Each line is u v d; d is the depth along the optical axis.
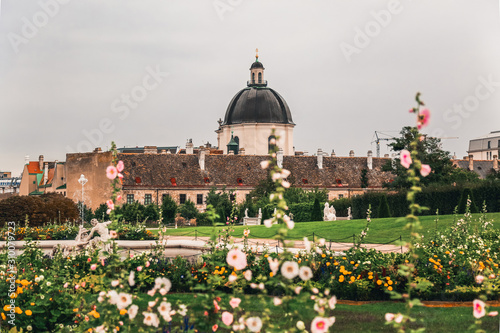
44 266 18.86
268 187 81.31
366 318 14.09
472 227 29.67
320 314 7.24
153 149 101.38
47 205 50.69
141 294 17.05
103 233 26.08
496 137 131.50
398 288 16.66
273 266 7.62
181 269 18.31
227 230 19.00
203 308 8.45
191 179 92.12
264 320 7.93
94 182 88.19
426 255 18.05
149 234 35.84
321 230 38.31
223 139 118.19
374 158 100.94
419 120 6.93
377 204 53.62
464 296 16.31
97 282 14.09
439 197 47.00
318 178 96.69
